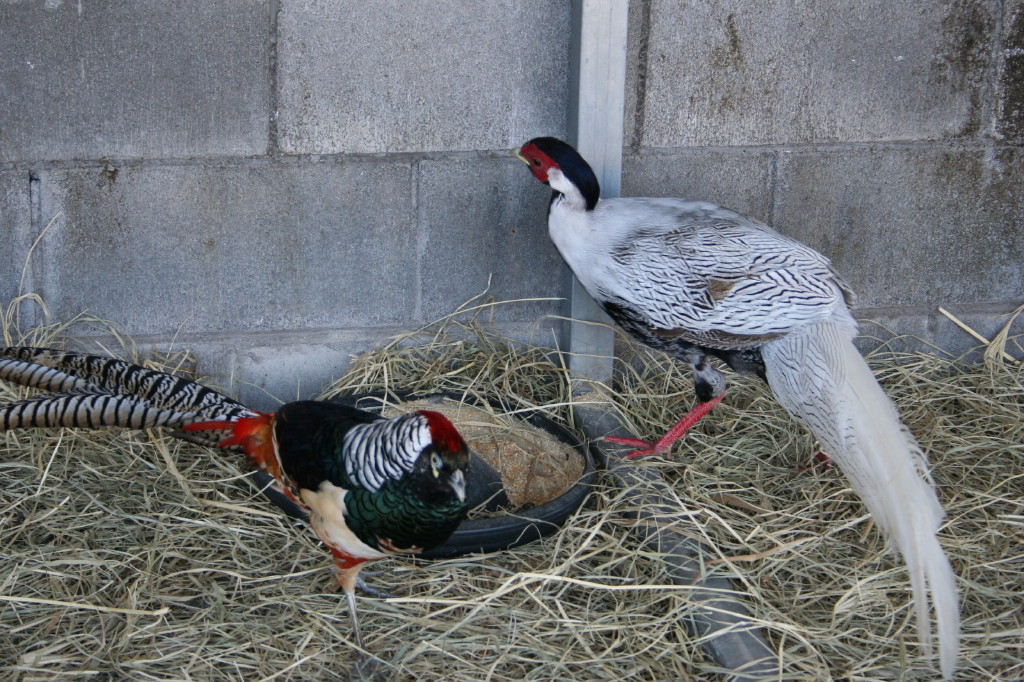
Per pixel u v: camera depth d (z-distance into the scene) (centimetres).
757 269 243
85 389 208
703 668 208
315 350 311
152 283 296
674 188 312
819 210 322
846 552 246
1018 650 213
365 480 180
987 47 312
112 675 201
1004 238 333
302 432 194
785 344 247
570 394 304
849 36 304
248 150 288
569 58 297
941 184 324
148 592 220
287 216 296
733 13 297
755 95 307
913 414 308
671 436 277
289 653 209
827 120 313
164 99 279
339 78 286
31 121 275
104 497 251
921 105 315
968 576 237
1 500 246
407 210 302
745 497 266
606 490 265
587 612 221
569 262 261
